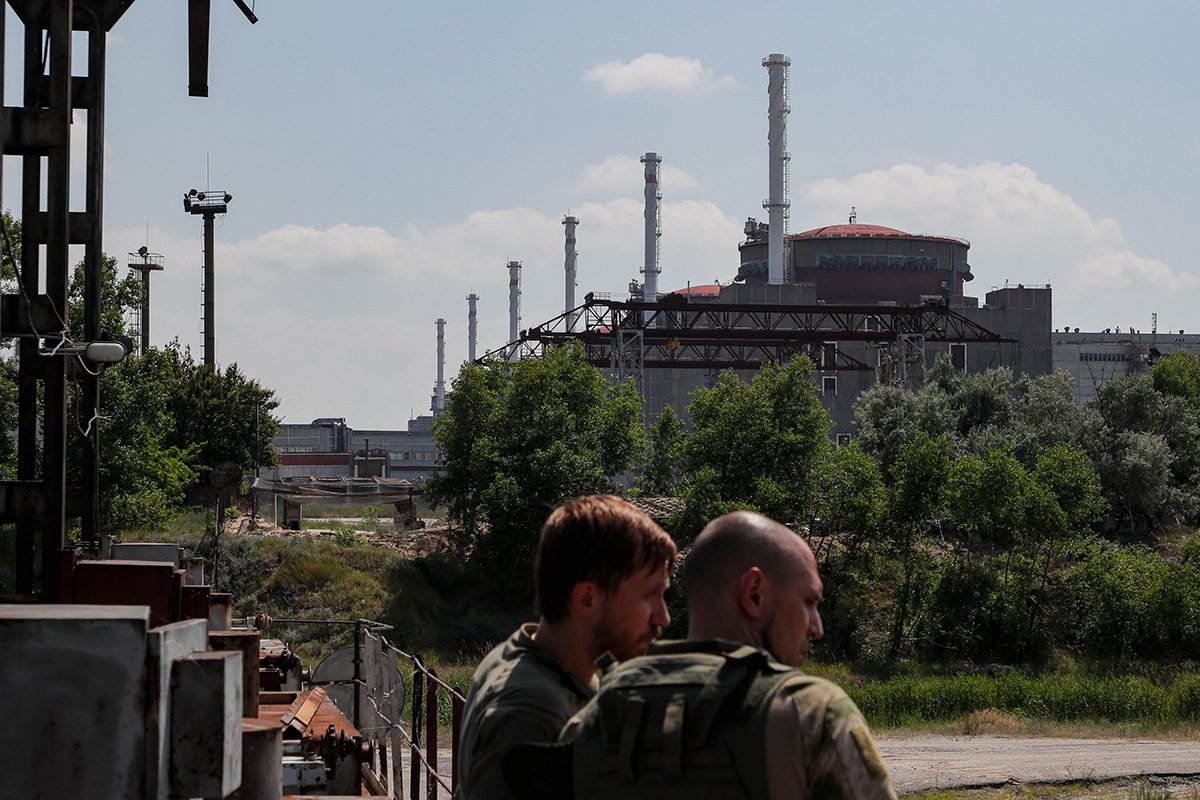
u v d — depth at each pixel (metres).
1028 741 27.42
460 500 53.06
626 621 3.15
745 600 2.83
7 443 38.53
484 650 45.16
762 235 142.62
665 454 61.44
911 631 48.34
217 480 28.30
